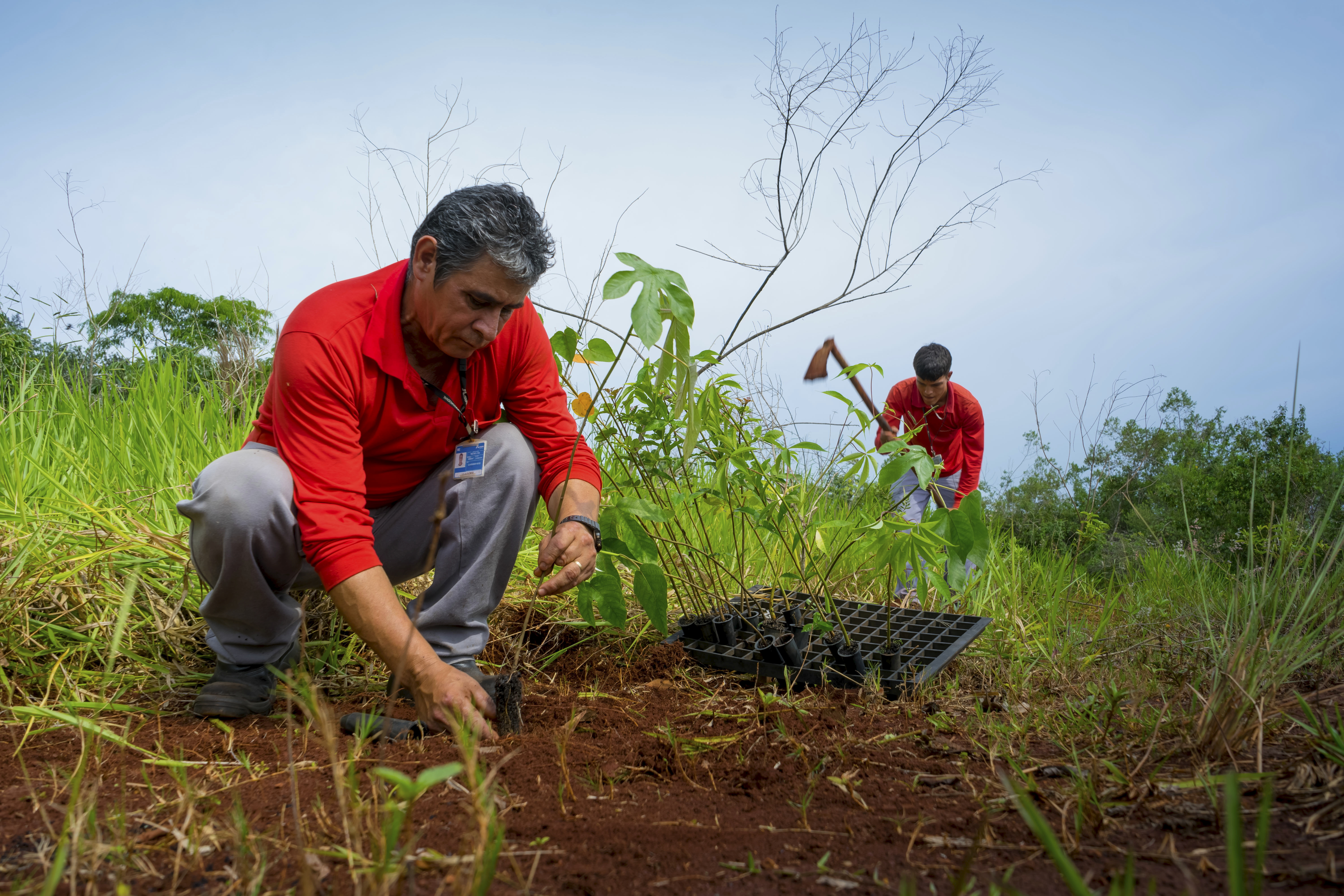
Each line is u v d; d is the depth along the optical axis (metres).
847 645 2.40
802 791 1.50
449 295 1.72
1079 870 1.12
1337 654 2.21
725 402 2.54
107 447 3.03
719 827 1.30
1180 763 1.59
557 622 2.67
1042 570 3.80
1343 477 2.06
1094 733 1.82
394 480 2.09
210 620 1.96
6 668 2.09
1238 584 2.18
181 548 2.40
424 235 1.74
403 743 1.69
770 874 1.13
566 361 2.38
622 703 2.16
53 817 1.30
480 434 2.11
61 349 3.76
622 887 1.09
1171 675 2.37
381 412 1.90
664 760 1.64
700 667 2.56
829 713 2.10
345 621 1.93
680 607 3.07
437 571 2.07
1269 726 1.66
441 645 2.03
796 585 3.32
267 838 1.20
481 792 0.98
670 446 2.47
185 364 3.84
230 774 1.53
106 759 1.60
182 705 2.01
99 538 2.38
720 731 1.93
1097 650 2.83
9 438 2.96
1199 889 1.05
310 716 1.28
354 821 1.12
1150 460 6.03
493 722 1.82
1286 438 5.39
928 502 2.84
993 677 2.59
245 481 1.79
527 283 1.74
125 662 2.20
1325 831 1.22
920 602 2.69
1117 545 5.13
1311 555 1.99
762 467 2.44
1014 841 1.24
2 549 2.38
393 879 1.03
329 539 1.68
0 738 1.71
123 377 3.84
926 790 1.51
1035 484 5.68
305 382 1.75
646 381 2.36
